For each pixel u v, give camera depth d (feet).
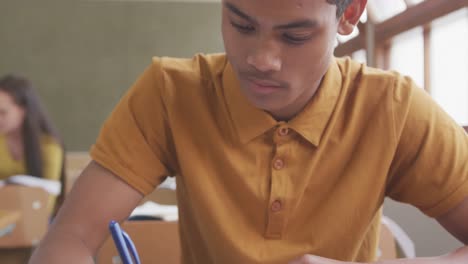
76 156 17.95
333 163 2.78
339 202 2.77
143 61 19.44
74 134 19.15
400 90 2.87
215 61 3.01
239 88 2.74
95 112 19.24
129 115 2.84
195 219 2.97
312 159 2.74
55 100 19.11
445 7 8.14
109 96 19.33
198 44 19.63
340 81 2.85
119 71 19.33
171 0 19.43
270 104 2.28
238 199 2.78
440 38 9.23
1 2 18.90
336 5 2.12
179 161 2.85
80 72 19.17
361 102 2.85
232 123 2.79
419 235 5.31
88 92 19.21
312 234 2.76
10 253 7.98
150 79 2.93
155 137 2.85
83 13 19.11
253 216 2.77
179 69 2.95
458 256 2.73
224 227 2.75
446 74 9.36
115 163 2.74
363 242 2.98
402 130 2.82
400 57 9.89
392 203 5.61
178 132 2.82
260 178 2.75
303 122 2.71
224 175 2.80
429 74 9.70
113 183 2.72
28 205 7.34
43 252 2.53
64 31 19.08
